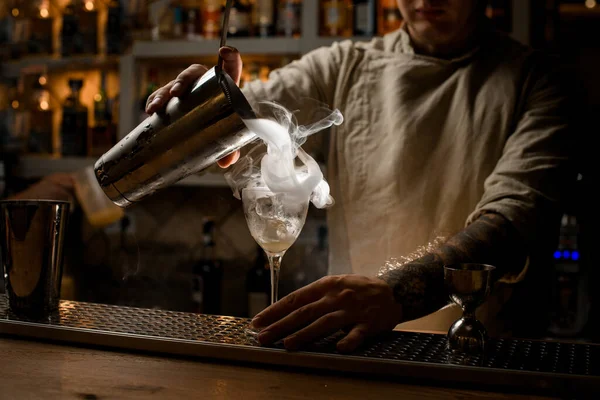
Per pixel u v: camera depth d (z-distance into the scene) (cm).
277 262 108
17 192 262
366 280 106
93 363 95
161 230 274
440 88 161
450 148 158
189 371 92
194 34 246
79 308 121
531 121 150
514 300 159
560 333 219
